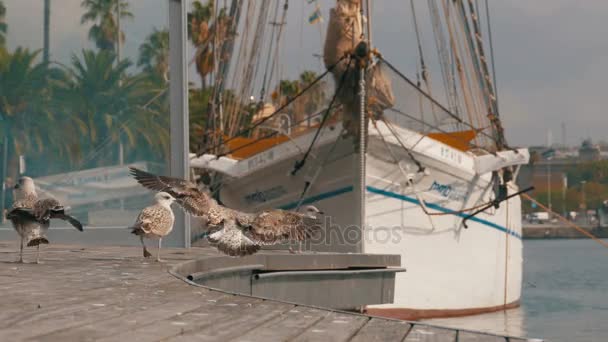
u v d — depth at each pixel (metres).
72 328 8.19
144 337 7.72
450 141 36.31
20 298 10.58
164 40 25.14
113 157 25.14
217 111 39.38
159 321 8.69
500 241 38.16
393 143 31.50
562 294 54.94
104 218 24.75
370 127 30.77
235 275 17.91
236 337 7.77
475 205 35.41
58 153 25.23
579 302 48.00
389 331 8.06
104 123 25.19
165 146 25.00
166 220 16.80
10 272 14.21
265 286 18.69
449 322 34.53
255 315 9.11
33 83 25.41
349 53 30.27
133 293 11.14
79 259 17.38
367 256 21.23
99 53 25.39
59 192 25.14
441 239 34.03
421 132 32.28
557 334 33.03
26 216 15.23
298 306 9.82
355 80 30.25
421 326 8.33
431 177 33.12
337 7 31.44
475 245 35.91
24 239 16.05
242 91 41.78
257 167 33.66
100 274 13.92
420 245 33.31
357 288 20.86
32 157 25.28
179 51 25.11
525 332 33.09
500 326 34.59
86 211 24.94
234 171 34.38
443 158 33.03
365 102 30.19
